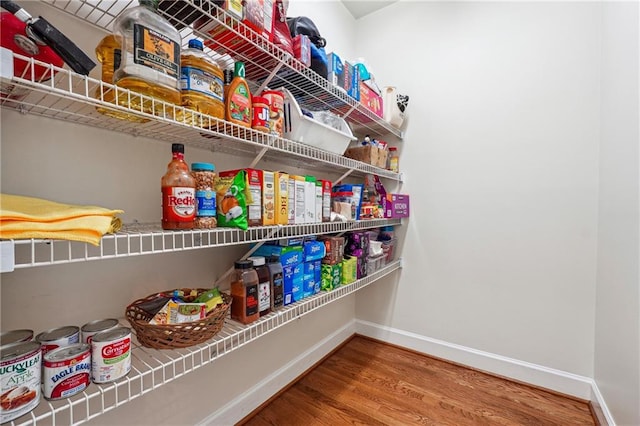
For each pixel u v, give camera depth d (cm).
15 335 61
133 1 82
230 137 78
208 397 113
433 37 186
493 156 167
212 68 75
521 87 159
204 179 76
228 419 120
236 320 91
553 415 134
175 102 65
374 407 137
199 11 73
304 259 116
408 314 197
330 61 125
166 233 66
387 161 189
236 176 85
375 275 163
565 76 148
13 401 49
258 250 112
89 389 70
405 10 196
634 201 98
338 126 128
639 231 94
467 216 176
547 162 153
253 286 91
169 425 100
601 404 127
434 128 186
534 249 157
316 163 150
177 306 78
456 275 180
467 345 176
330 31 186
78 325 77
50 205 57
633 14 101
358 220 143
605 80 132
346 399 143
